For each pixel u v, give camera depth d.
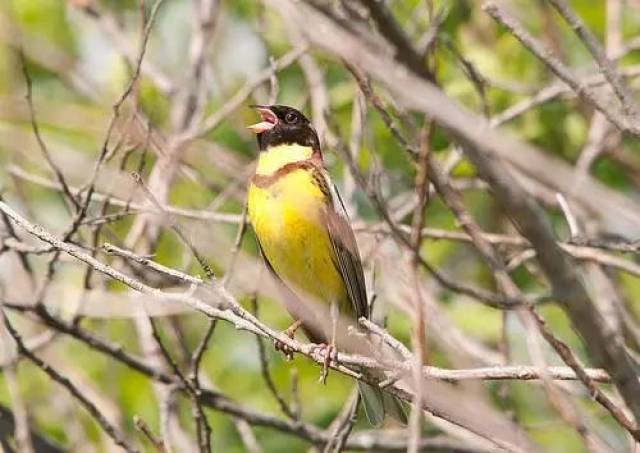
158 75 15.09
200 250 10.97
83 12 15.21
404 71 6.12
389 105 11.95
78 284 13.70
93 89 15.61
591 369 8.27
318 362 9.58
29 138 13.47
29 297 12.09
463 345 11.20
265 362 11.45
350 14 6.81
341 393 14.91
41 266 14.02
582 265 12.62
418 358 6.59
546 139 14.81
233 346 15.09
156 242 12.14
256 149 14.75
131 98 11.80
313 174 11.20
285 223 11.03
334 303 11.05
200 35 14.63
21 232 12.67
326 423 14.67
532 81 14.58
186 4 16.92
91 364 14.84
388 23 6.07
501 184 6.03
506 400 11.08
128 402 14.55
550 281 6.25
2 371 13.01
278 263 11.19
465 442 12.53
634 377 6.54
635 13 15.55
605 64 8.18
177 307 11.47
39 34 16.41
